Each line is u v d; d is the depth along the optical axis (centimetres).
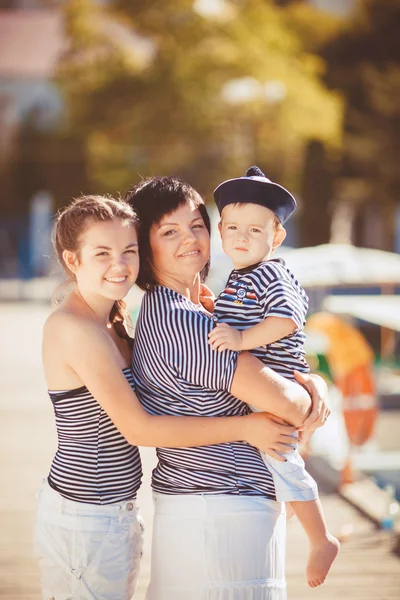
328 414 356
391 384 1269
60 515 345
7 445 988
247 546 335
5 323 2222
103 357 339
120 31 3173
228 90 2719
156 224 353
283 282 348
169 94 3008
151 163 3209
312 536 351
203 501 335
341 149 2827
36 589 577
